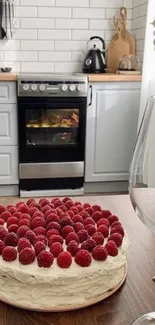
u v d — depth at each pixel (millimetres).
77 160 2936
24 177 2898
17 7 3111
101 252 701
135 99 2893
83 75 2805
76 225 791
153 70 2691
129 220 1037
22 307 675
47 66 3297
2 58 3215
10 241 725
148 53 2697
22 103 2707
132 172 822
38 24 3180
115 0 3221
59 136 2871
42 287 677
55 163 2904
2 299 691
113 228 811
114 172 3043
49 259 678
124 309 676
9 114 2752
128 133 2963
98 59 3135
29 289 683
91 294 699
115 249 728
